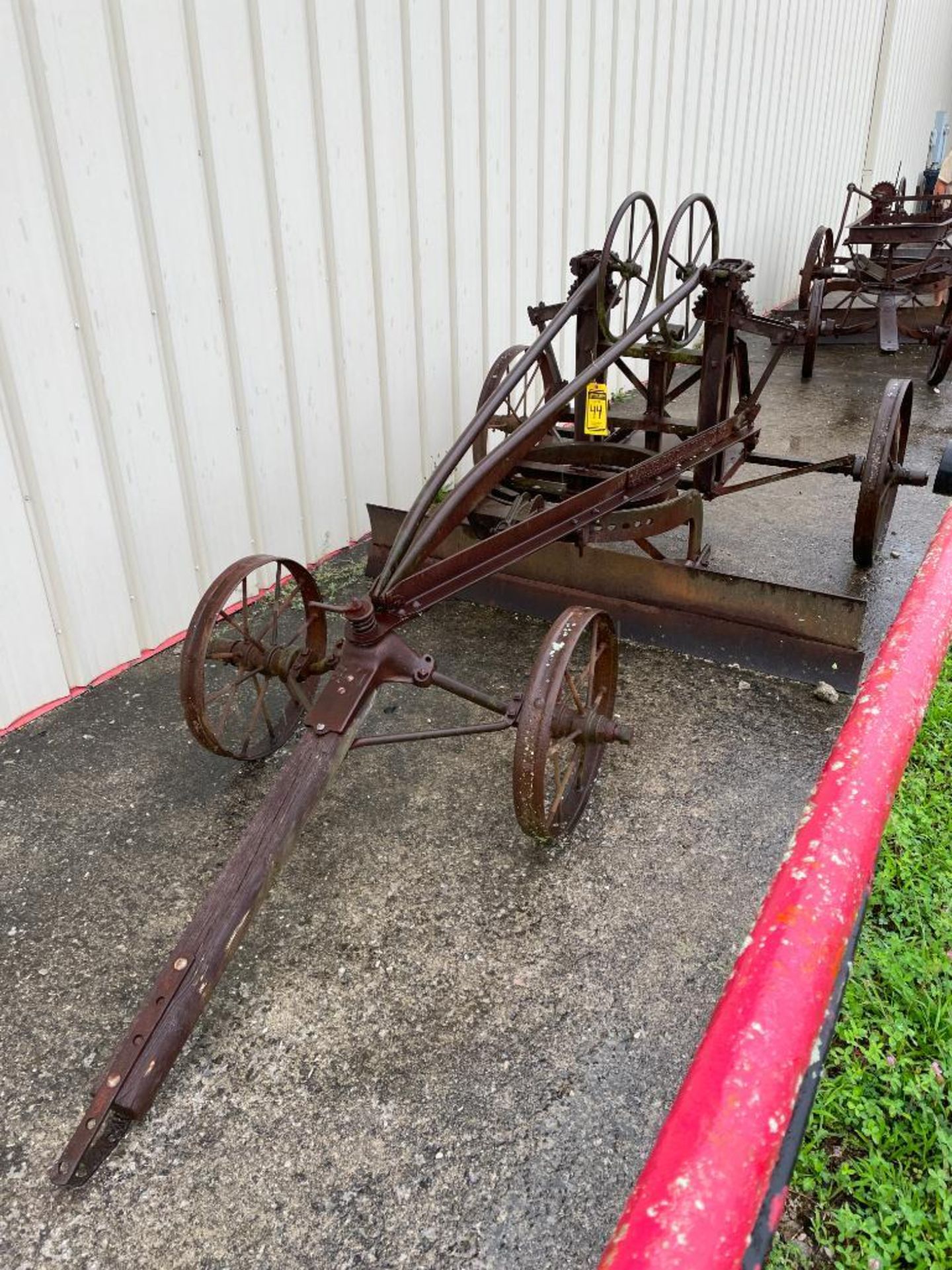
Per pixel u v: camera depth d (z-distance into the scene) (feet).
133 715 10.15
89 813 8.69
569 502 8.81
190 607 11.73
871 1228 5.11
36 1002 6.82
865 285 23.68
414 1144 5.70
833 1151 5.64
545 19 15.46
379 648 7.68
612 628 8.14
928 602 5.77
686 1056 6.17
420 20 12.80
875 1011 6.43
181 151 10.14
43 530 9.77
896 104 39.45
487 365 16.51
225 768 9.27
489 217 15.42
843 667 9.91
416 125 13.26
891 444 11.75
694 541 11.13
